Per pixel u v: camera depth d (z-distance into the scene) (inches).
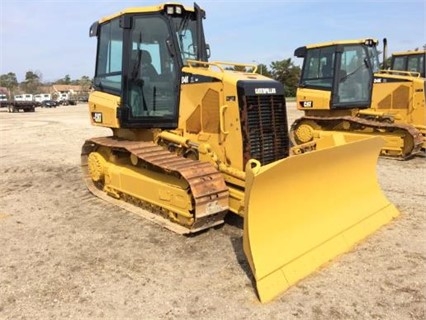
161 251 200.8
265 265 164.6
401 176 346.6
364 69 442.0
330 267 181.3
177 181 226.8
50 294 163.3
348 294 159.5
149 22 243.0
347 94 440.5
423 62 563.8
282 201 178.1
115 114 261.9
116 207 270.2
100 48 286.5
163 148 251.0
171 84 242.8
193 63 240.4
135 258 194.1
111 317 147.8
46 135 668.1
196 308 152.3
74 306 154.8
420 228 224.5
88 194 303.4
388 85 487.2
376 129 438.9
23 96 2257.6
